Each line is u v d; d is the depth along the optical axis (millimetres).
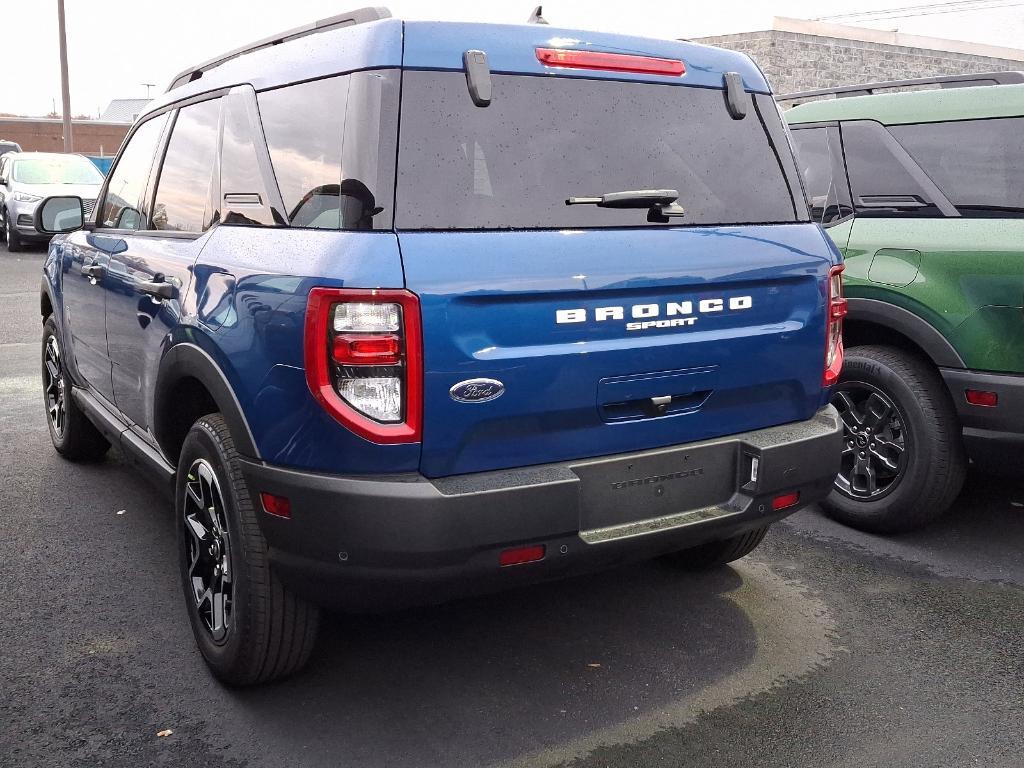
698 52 3049
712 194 2957
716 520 2867
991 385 3883
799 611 3598
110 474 5203
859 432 4414
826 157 4695
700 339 2807
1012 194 3996
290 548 2604
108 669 3143
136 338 3652
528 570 2594
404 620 3518
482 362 2449
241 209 3014
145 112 4242
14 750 2691
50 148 51000
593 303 2600
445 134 2543
